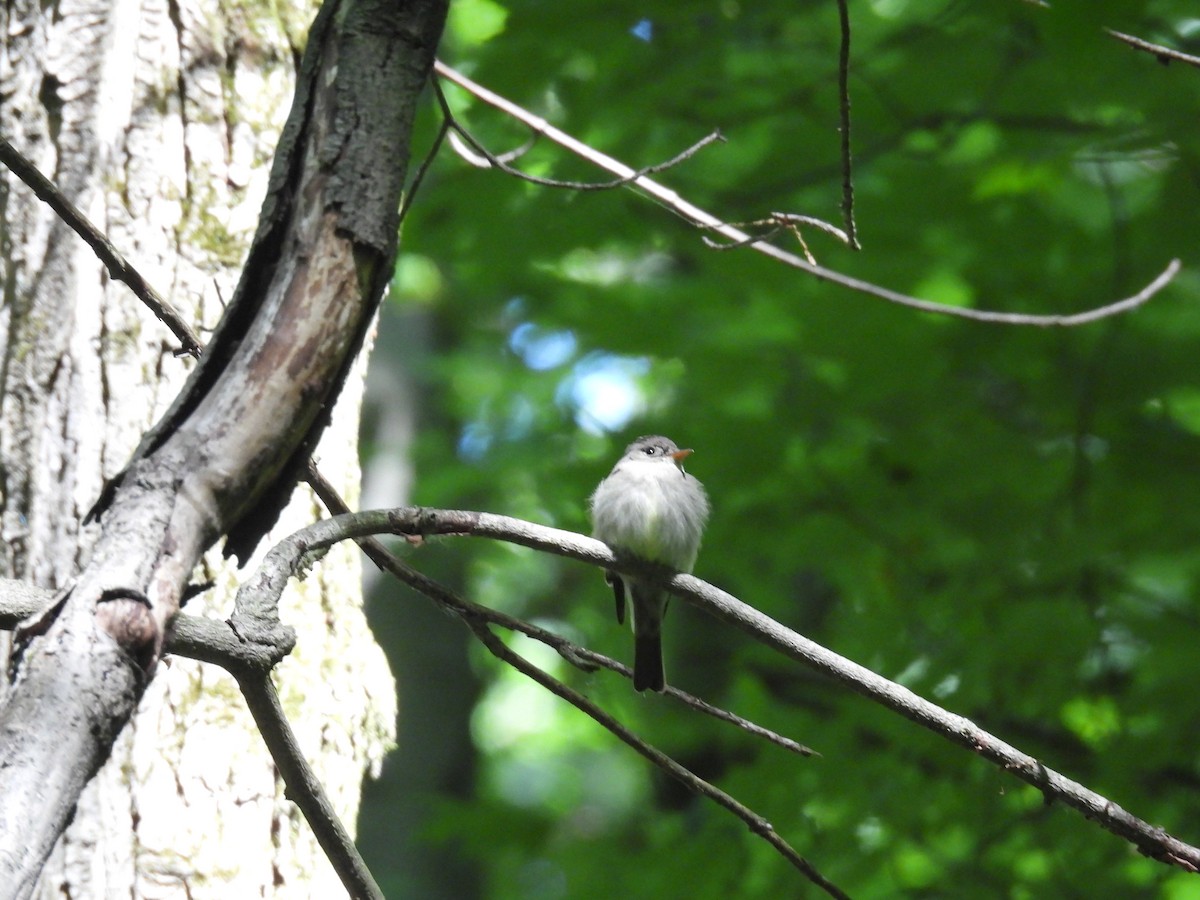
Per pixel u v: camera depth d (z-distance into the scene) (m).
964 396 12.71
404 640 15.08
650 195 8.86
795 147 11.83
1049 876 11.56
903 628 12.05
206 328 6.57
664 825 13.40
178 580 3.76
